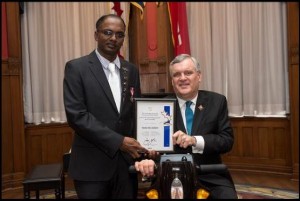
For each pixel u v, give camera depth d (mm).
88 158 2186
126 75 2307
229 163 5734
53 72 5535
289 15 4906
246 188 4730
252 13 5465
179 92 2221
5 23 4879
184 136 1978
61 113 5594
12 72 4965
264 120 5430
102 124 2094
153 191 1609
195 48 5754
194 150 2156
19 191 4820
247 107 5555
